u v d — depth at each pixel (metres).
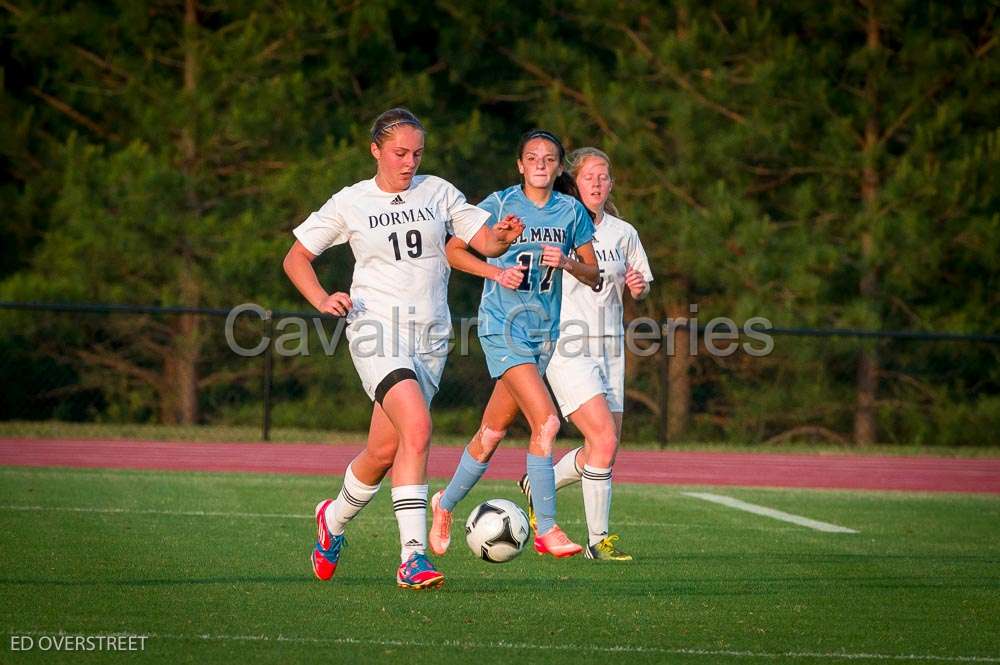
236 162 81.50
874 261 74.75
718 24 80.38
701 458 56.88
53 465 47.12
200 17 83.12
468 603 21.23
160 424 82.50
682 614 20.73
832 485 46.50
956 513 37.19
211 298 77.56
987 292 81.00
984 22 80.19
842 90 79.69
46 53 81.19
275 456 52.94
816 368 79.69
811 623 20.20
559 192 27.16
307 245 22.38
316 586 22.50
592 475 27.03
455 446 59.28
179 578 22.97
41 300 76.44
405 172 21.91
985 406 77.75
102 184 76.00
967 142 75.50
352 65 83.50
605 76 83.56
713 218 74.62
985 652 18.33
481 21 84.75
